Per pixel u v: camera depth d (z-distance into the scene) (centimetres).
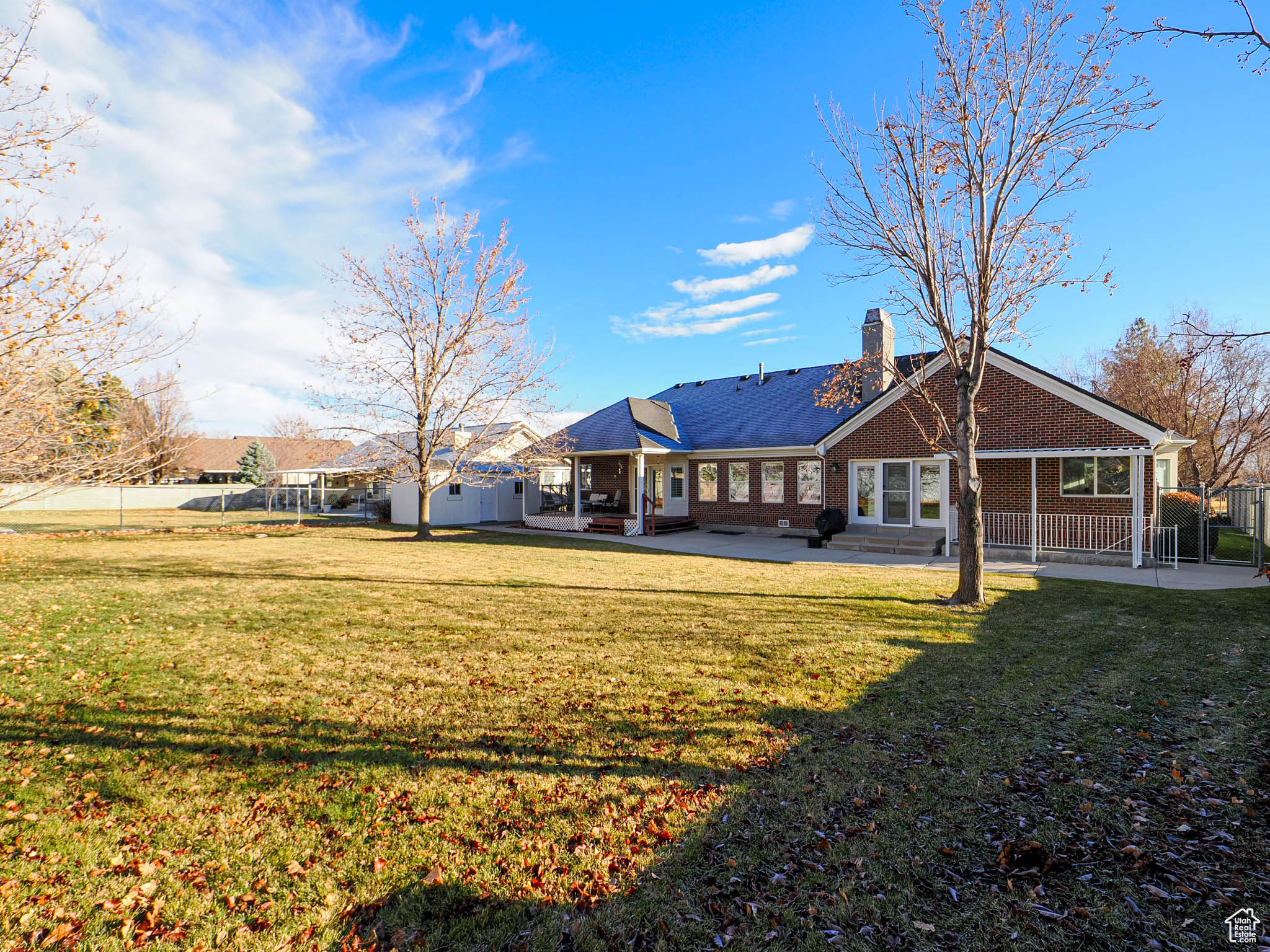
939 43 886
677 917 283
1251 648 679
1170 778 400
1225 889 295
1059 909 284
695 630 782
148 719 498
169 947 263
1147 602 939
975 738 466
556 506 2791
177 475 4694
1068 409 1462
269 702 534
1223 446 2702
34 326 556
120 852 328
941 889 300
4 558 1412
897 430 1730
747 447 2141
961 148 902
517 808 372
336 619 837
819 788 395
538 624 815
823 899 294
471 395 2052
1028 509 1544
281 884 304
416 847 334
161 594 990
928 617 857
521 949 265
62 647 689
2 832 341
